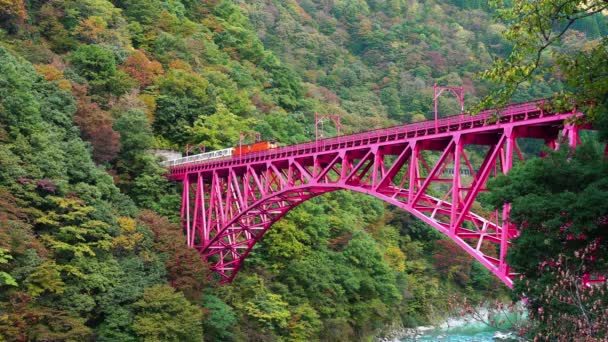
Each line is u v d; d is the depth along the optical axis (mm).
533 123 35250
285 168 62156
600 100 24969
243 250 76250
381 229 108500
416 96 166125
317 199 96125
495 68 24812
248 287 71062
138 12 111812
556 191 30453
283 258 79938
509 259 31469
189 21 124125
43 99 68938
